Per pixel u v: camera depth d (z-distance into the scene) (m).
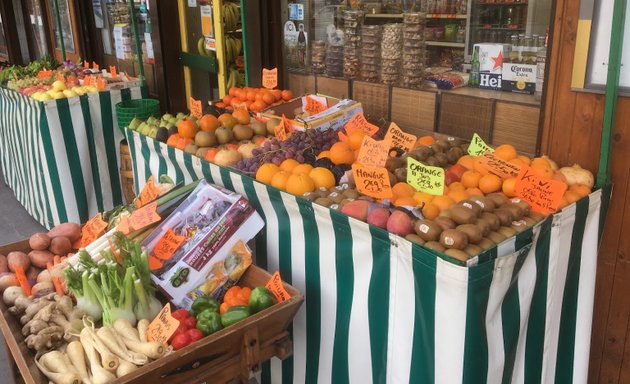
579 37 2.06
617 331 2.24
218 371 1.77
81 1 6.56
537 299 1.87
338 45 3.41
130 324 1.86
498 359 1.73
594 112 2.10
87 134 4.15
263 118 3.13
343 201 1.96
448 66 2.95
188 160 2.72
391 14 3.13
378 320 1.86
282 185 2.16
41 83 4.85
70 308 1.92
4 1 10.04
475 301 1.55
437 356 1.65
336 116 2.96
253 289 2.07
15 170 5.01
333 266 2.00
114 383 1.54
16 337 1.86
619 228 2.12
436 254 1.56
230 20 4.68
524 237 1.71
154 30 5.03
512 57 2.58
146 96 4.58
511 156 2.20
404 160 2.30
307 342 2.19
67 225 2.61
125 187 4.25
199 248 2.10
